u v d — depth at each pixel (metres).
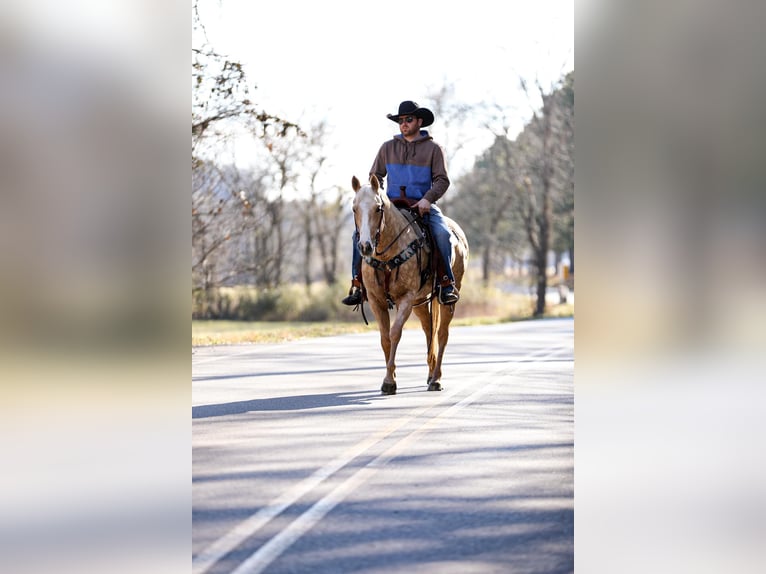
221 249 36.16
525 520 6.80
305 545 6.16
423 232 14.41
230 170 31.78
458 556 5.89
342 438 10.37
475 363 19.67
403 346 24.95
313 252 69.75
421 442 10.11
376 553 5.96
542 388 15.05
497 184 72.75
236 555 5.91
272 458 9.23
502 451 9.59
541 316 52.88
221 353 22.91
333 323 45.69
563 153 60.84
